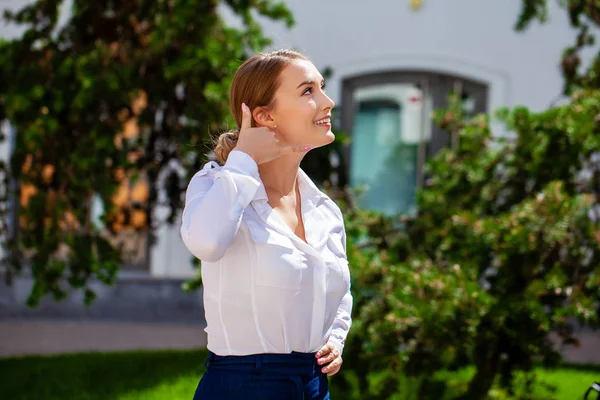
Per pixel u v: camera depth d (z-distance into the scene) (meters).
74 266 5.76
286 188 2.20
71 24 6.21
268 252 2.01
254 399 2.02
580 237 4.42
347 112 9.18
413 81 9.16
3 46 6.07
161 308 8.70
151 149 6.20
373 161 9.20
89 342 7.56
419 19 9.04
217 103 5.47
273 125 2.15
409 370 4.48
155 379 5.85
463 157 5.39
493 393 4.93
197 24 5.77
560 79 8.88
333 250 2.21
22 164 5.73
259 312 2.02
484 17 8.98
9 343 7.46
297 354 2.08
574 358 6.98
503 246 4.37
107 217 5.77
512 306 4.16
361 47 9.08
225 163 2.14
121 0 6.13
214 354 2.09
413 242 5.25
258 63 2.16
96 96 5.50
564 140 4.75
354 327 4.52
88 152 5.57
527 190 5.07
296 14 9.09
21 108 5.50
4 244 6.27
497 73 8.98
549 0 8.84
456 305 4.15
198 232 1.92
